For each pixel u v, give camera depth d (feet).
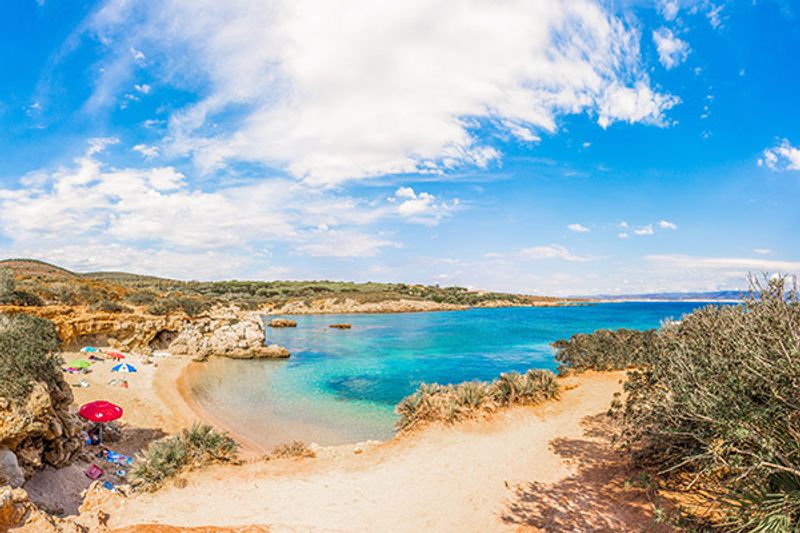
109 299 146.30
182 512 31.14
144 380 84.48
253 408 75.25
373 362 126.00
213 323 139.44
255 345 137.59
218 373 107.04
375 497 33.53
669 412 23.24
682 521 22.08
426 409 51.11
